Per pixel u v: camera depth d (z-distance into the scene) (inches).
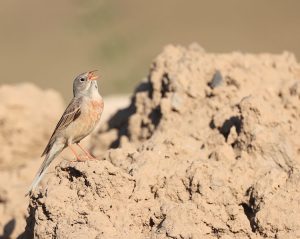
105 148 730.2
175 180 511.5
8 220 655.1
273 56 678.5
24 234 550.3
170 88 637.9
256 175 526.3
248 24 1998.0
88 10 2095.2
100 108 599.8
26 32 2048.5
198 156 553.6
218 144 563.2
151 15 2065.7
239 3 2085.4
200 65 647.8
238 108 575.8
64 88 1760.6
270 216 485.1
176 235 479.5
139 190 506.0
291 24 1971.0
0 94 864.9
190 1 2114.9
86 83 595.5
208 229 488.4
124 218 497.0
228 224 489.7
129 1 2124.8
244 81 634.8
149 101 666.8
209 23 2018.9
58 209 496.4
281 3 2046.0
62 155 751.1
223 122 585.6
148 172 518.3
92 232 486.3
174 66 653.3
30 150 868.0
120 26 2023.9
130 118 673.0
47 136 876.0
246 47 1895.9
